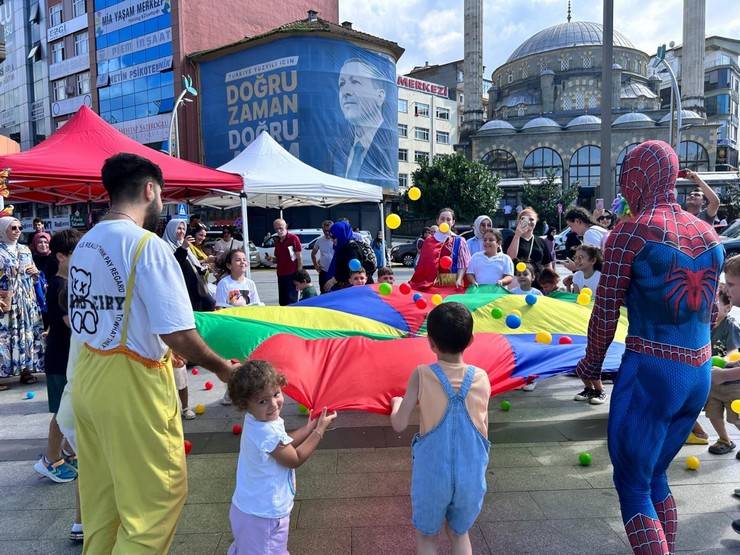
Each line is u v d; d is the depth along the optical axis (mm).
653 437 2361
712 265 2381
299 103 30469
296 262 9609
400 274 19422
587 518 3170
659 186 2492
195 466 3977
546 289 5898
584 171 49469
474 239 6949
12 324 6223
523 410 5117
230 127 32562
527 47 59594
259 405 2381
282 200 11211
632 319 2441
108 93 36594
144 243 2129
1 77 45469
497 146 50500
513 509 3281
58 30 39594
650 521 2344
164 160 7605
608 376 4848
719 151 49125
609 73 12445
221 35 34938
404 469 3877
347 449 4242
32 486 3721
